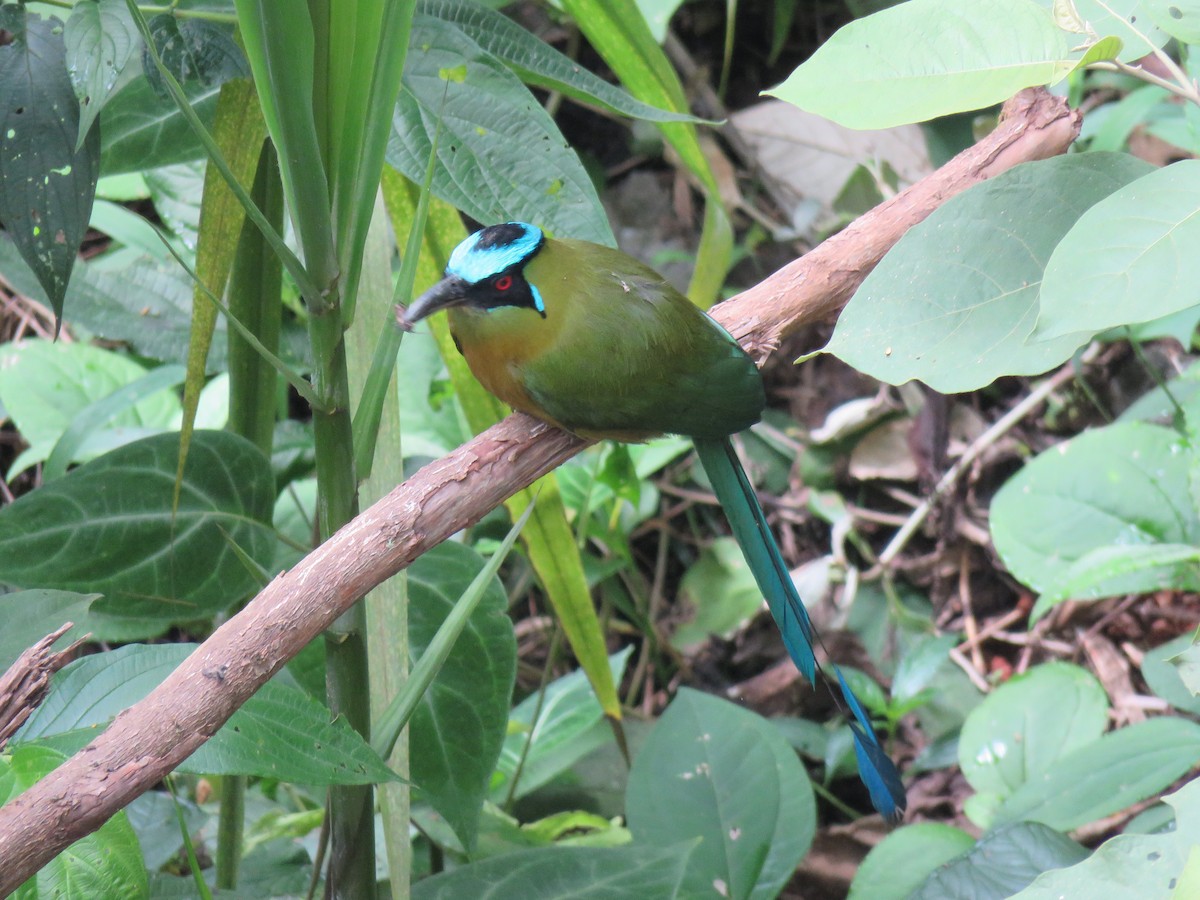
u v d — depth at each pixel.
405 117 4.64
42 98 4.17
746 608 10.09
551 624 9.98
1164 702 8.80
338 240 3.93
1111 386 10.27
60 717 3.60
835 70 4.08
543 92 12.38
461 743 5.57
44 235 4.16
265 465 5.69
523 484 4.27
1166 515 7.98
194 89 5.23
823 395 11.15
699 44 12.91
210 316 4.85
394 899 4.61
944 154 10.73
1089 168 4.38
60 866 3.38
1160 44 4.54
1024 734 7.52
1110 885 3.76
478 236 5.43
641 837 6.84
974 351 4.25
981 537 9.98
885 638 9.82
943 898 5.63
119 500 5.45
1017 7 3.97
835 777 9.24
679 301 5.71
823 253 5.66
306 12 3.47
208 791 7.78
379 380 4.18
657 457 9.48
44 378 8.89
